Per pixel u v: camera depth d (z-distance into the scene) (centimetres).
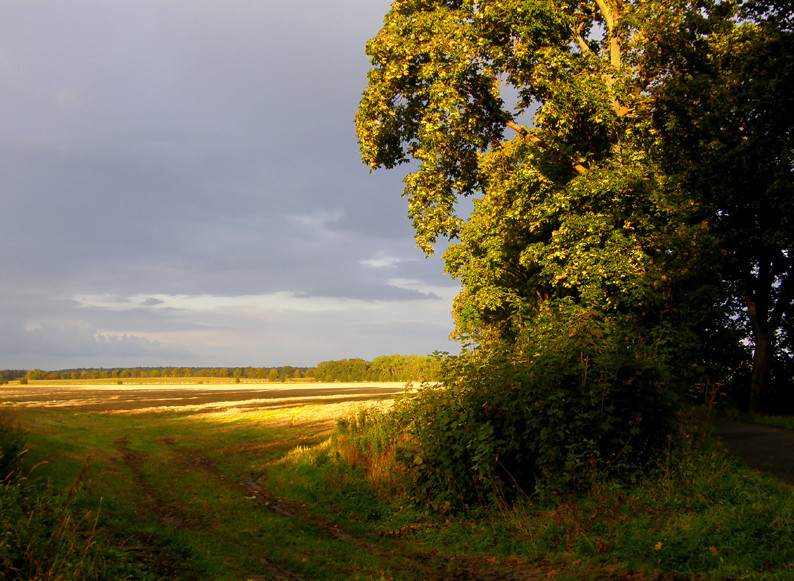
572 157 1761
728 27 1989
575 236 1543
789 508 644
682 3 1831
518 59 1608
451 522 980
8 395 8450
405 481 1166
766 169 1897
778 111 1856
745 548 585
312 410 3788
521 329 1218
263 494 1344
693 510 720
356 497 1216
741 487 752
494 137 1964
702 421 1020
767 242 1997
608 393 912
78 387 12519
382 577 691
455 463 1043
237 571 718
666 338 1152
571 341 1001
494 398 1012
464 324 1220
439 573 725
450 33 1641
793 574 507
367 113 1881
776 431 1513
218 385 13712
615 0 1914
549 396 917
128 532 860
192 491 1357
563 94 1571
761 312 2366
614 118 1636
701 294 1415
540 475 991
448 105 1627
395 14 1842
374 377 14362
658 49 1853
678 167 2014
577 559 672
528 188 1814
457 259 2653
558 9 1634
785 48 1802
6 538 516
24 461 1306
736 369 2600
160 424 3475
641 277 1334
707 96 1942
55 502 691
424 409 1154
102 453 1967
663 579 566
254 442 2383
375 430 1527
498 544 814
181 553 779
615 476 875
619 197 1515
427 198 1888
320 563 784
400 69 1762
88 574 535
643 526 713
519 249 2491
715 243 1477
